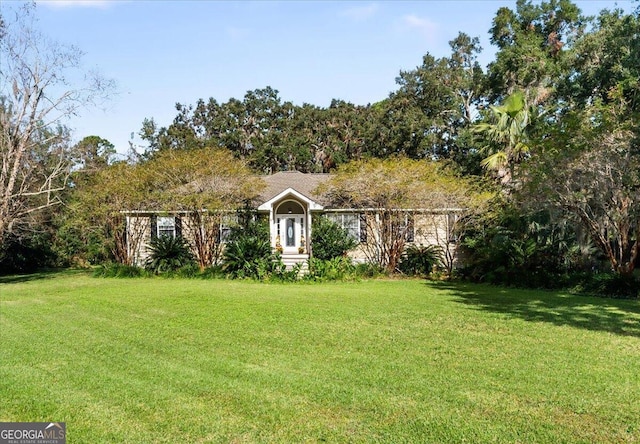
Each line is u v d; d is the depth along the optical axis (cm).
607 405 552
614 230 1498
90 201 2197
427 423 511
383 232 2078
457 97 3516
